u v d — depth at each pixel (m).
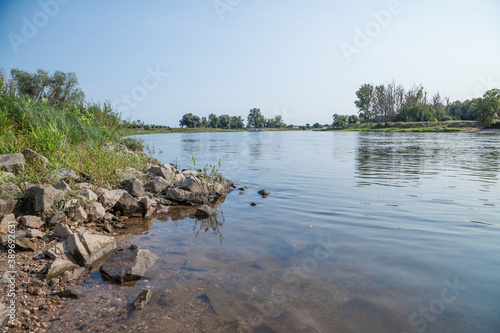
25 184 6.14
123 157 10.27
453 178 10.71
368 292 3.45
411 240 4.98
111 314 3.16
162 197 8.41
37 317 3.09
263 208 7.30
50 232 5.32
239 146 30.39
